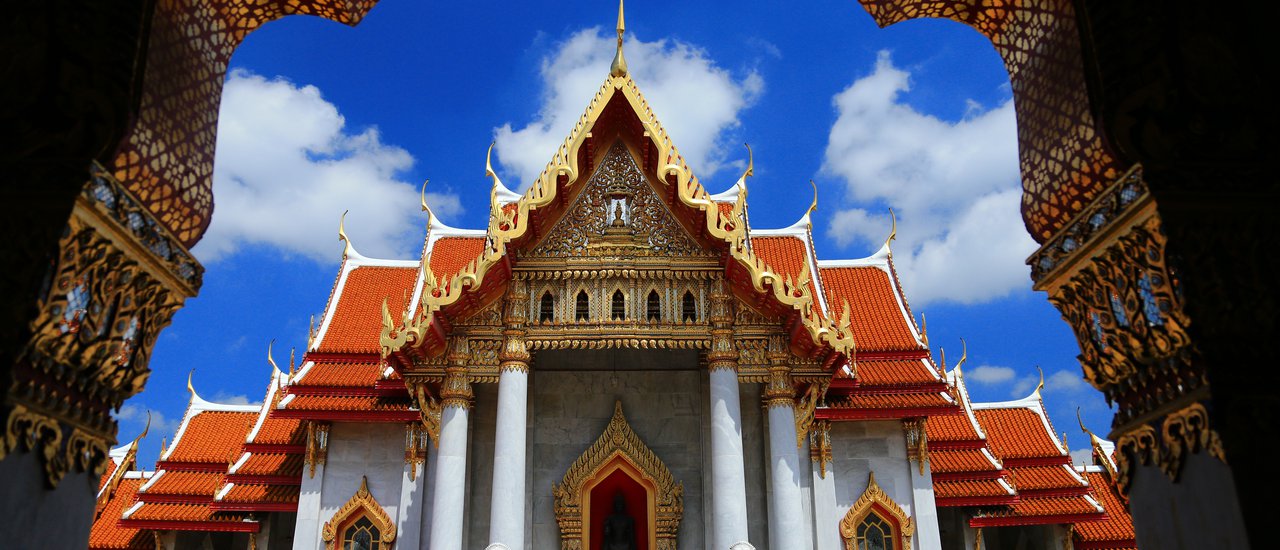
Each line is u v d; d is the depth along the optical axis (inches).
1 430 267.7
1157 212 291.9
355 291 1189.1
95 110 301.4
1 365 271.4
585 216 792.9
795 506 715.4
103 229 299.3
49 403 291.0
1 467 268.5
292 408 962.1
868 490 997.2
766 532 810.2
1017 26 408.8
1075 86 348.8
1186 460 296.0
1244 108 304.2
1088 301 350.9
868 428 1035.9
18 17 301.6
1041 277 376.5
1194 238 289.9
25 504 279.9
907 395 1036.5
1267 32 309.9
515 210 746.8
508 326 757.3
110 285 311.9
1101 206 324.5
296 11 439.5
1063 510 1175.6
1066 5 356.2
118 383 333.4
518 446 722.2
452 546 708.0
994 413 1332.4
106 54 307.0
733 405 735.7
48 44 301.4
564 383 873.5
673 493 823.1
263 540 1145.4
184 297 367.6
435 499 725.9
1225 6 315.3
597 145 797.9
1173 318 292.7
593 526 818.8
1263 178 296.0
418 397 766.5
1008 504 1109.1
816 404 786.8
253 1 410.9
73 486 308.7
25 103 295.7
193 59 372.8
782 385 751.7
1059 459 1231.5
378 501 961.5
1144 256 303.9
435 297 728.3
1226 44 311.1
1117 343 333.1
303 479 968.9
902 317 1178.0
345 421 984.9
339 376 1021.8
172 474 1175.6
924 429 1031.0
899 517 987.9
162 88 340.5
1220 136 301.0
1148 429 320.8
